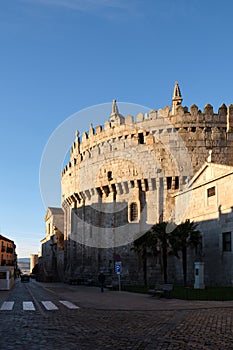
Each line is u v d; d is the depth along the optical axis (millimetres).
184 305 25875
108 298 33000
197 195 50062
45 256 122688
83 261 73500
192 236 46406
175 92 67812
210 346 13469
